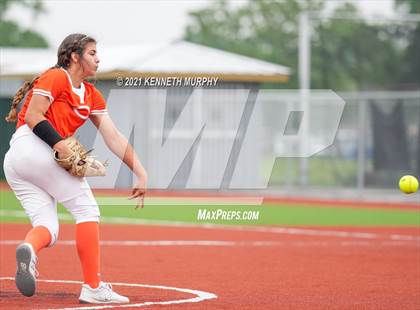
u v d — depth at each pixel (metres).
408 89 99.19
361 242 36.59
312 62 133.88
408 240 37.66
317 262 29.16
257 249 33.31
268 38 146.38
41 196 19.28
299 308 19.50
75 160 18.89
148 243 35.22
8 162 19.28
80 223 19.38
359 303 20.44
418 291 22.66
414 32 124.00
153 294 21.33
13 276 24.34
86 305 19.02
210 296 21.06
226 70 72.06
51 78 18.91
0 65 83.06
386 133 73.75
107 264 28.02
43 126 18.70
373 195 71.44
